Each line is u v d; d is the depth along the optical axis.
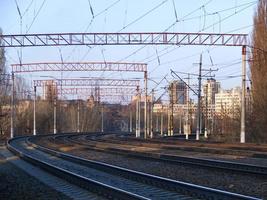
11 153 40.00
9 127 89.38
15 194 17.19
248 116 55.81
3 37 39.88
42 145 50.78
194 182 19.38
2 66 74.06
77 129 120.50
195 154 34.69
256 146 39.25
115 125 156.25
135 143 51.16
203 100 108.12
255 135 54.53
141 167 26.28
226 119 67.69
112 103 125.31
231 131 64.19
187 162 26.28
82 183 18.88
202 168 24.09
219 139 64.19
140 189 17.39
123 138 68.12
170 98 94.12
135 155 32.66
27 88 110.81
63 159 32.88
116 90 100.19
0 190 18.20
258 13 52.97
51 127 114.94
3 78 74.69
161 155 32.06
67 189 18.09
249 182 18.52
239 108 63.06
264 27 52.34
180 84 86.44
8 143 51.53
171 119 88.94
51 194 16.91
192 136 83.19
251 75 53.50
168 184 17.62
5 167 27.56
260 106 52.44
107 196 15.88
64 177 21.42
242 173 21.00
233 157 30.81
